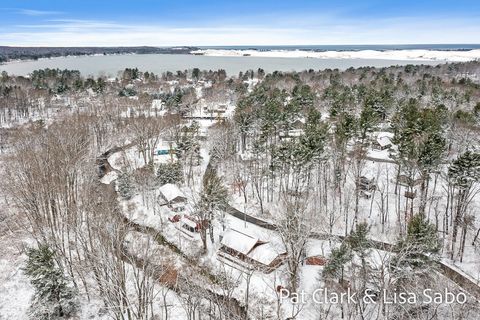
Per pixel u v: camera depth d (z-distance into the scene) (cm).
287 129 8600
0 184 6291
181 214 6141
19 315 4034
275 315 3972
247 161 7944
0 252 5059
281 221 4597
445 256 5088
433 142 5294
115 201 6172
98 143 9119
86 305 4044
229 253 4947
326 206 6125
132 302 3644
